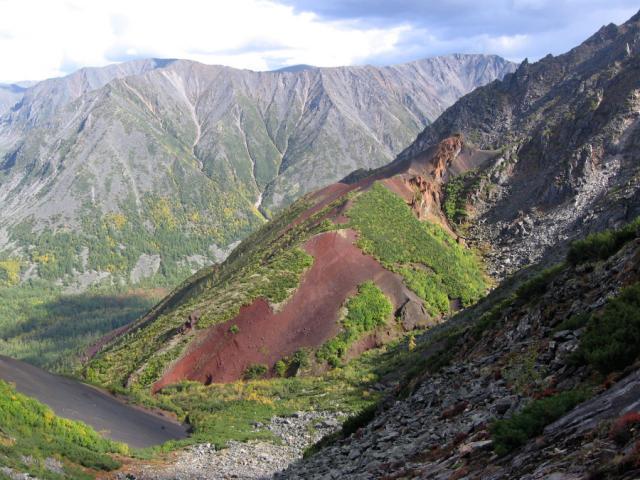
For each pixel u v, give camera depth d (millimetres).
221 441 37438
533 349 20594
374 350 70062
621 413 10695
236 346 69688
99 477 26203
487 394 19453
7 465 22453
